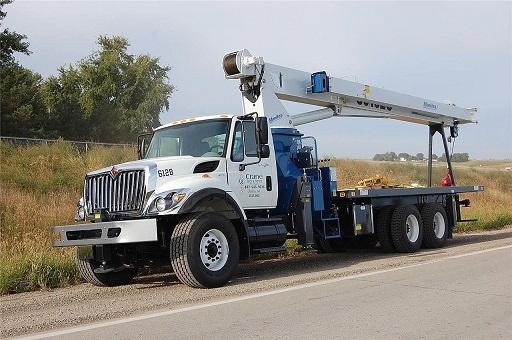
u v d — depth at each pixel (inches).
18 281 366.6
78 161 829.8
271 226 396.2
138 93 1867.6
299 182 432.8
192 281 325.4
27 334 233.3
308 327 227.9
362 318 241.9
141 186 333.4
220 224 339.3
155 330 229.5
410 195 536.4
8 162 761.6
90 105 1626.5
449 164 664.4
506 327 224.5
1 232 510.3
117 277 379.2
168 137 399.2
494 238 624.1
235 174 376.2
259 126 380.8
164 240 344.8
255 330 224.5
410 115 613.6
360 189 480.7
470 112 684.7
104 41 1897.1
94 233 331.0
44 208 591.5
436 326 227.1
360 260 467.2
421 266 398.9
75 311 277.3
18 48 1483.8
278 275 385.4
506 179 1744.6
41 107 1397.6
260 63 442.9
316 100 505.7
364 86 543.5
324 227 462.6
